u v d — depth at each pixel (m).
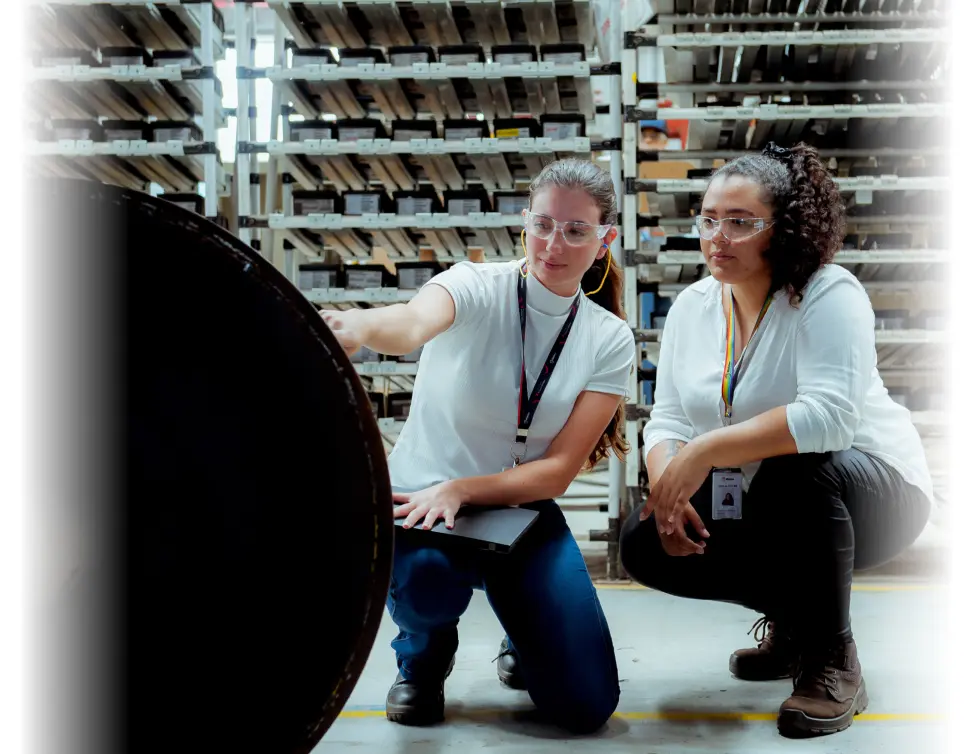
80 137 3.16
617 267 1.87
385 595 0.98
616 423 1.94
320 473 0.98
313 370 0.96
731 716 1.69
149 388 0.97
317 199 3.23
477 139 3.07
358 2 3.02
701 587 1.87
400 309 1.47
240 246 0.95
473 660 2.10
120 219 0.94
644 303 3.55
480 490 1.61
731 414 1.81
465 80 3.14
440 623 1.62
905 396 3.26
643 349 3.43
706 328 1.89
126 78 3.09
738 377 1.79
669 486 1.70
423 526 1.52
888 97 3.23
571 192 1.61
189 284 0.96
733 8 3.15
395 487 1.75
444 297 1.61
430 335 1.51
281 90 3.34
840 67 3.24
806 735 1.57
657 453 1.90
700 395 1.85
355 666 0.98
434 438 1.74
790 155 1.73
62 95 3.23
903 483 1.75
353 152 3.11
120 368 0.96
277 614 0.99
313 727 0.98
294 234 3.36
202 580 0.99
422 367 1.77
